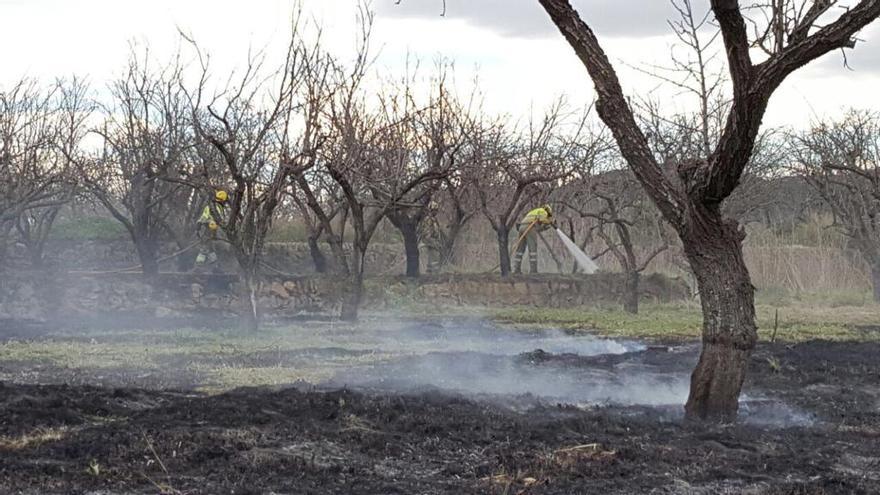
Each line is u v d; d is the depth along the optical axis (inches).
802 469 335.6
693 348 692.7
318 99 763.4
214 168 968.9
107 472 293.9
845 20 349.4
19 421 351.3
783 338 757.9
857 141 1184.8
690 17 787.4
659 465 330.3
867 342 715.4
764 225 1422.2
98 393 413.7
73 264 1129.4
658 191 399.2
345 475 304.8
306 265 1216.8
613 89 395.2
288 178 835.4
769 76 353.1
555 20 395.2
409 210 1110.4
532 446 349.1
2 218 890.7
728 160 370.3
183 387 477.4
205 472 299.6
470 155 1107.3
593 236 1280.8
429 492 290.2
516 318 949.2
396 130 1002.1
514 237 1306.6
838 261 1226.0
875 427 415.2
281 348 652.1
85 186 1014.4
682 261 1075.3
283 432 351.3
